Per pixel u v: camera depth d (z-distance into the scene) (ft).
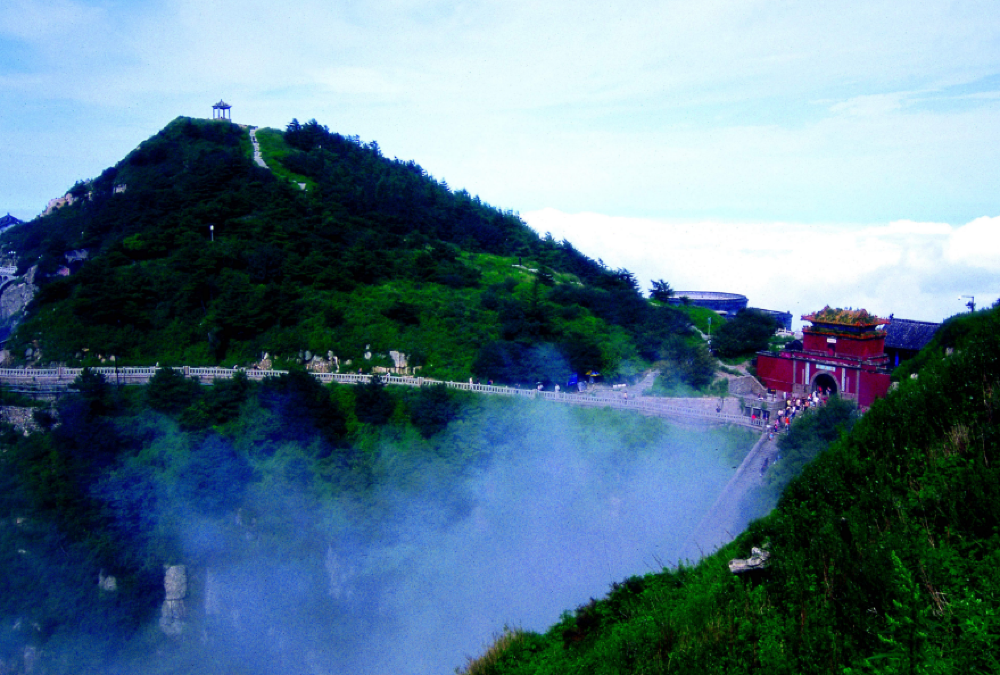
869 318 230.89
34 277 351.46
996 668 51.11
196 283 300.20
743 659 67.97
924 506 75.51
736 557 87.15
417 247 392.68
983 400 89.04
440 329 299.17
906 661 54.95
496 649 98.22
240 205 375.45
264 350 285.43
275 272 319.27
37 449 229.45
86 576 202.18
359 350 286.66
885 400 98.94
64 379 259.19
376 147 555.28
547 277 375.86
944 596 61.31
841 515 79.51
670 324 320.29
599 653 82.58
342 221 385.50
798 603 70.79
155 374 255.70
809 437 165.37
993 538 66.74
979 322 169.48
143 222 360.28
